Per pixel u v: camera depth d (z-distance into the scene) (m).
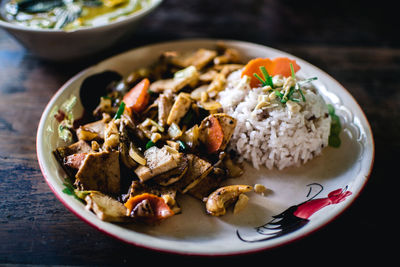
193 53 0.42
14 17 0.44
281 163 0.35
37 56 0.43
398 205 0.32
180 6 0.55
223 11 0.55
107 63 0.40
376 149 0.37
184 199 0.32
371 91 0.43
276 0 0.58
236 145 0.36
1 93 0.41
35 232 0.30
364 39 0.51
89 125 0.35
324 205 0.31
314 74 0.40
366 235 0.30
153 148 0.32
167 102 0.35
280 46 0.49
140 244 0.27
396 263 0.29
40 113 0.39
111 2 0.47
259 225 0.30
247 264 0.28
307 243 0.30
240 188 0.31
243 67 0.40
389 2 0.58
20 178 0.33
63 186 0.30
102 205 0.29
